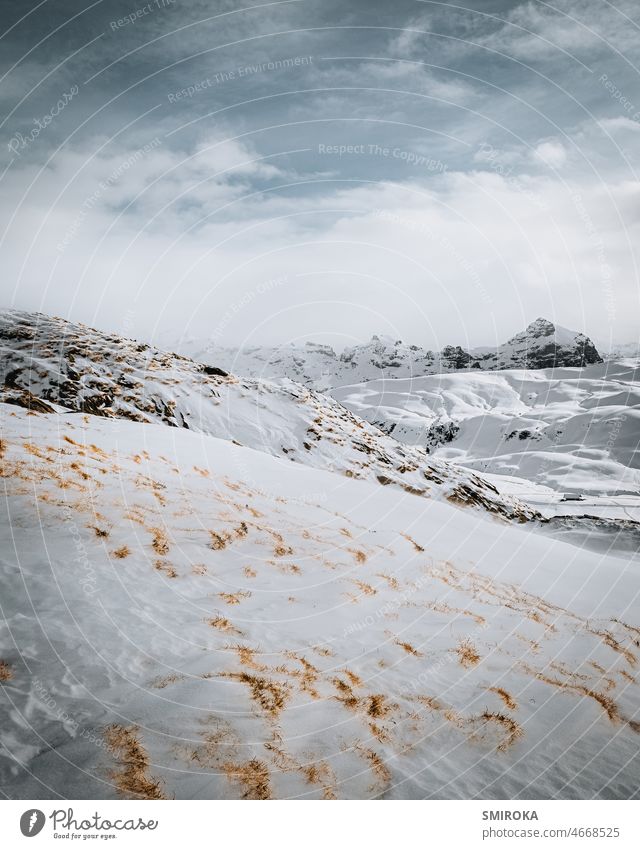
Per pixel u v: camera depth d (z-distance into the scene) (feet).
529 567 64.90
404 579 51.06
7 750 23.30
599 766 29.66
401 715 31.04
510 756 29.37
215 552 46.70
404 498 84.12
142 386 120.16
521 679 37.17
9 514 42.68
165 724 26.16
